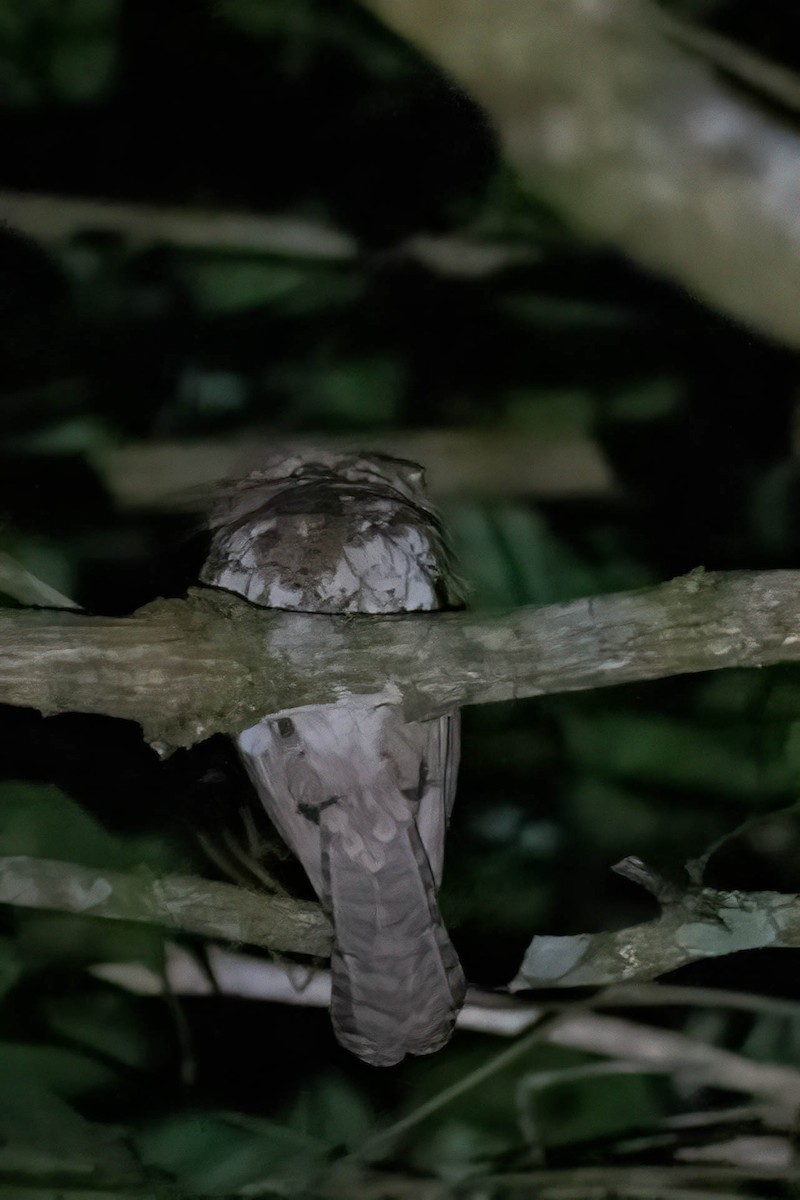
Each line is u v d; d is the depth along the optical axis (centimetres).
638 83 247
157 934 258
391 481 262
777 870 261
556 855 263
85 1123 257
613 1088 258
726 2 246
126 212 269
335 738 248
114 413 267
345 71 267
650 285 264
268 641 241
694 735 263
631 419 267
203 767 261
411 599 252
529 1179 255
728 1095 257
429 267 266
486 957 261
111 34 269
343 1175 256
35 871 257
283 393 267
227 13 268
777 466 267
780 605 241
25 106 269
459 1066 258
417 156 266
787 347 264
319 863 249
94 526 266
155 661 241
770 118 246
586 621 241
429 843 250
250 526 254
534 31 246
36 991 258
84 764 261
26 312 268
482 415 267
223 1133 257
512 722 264
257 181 269
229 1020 259
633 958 256
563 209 250
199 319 268
